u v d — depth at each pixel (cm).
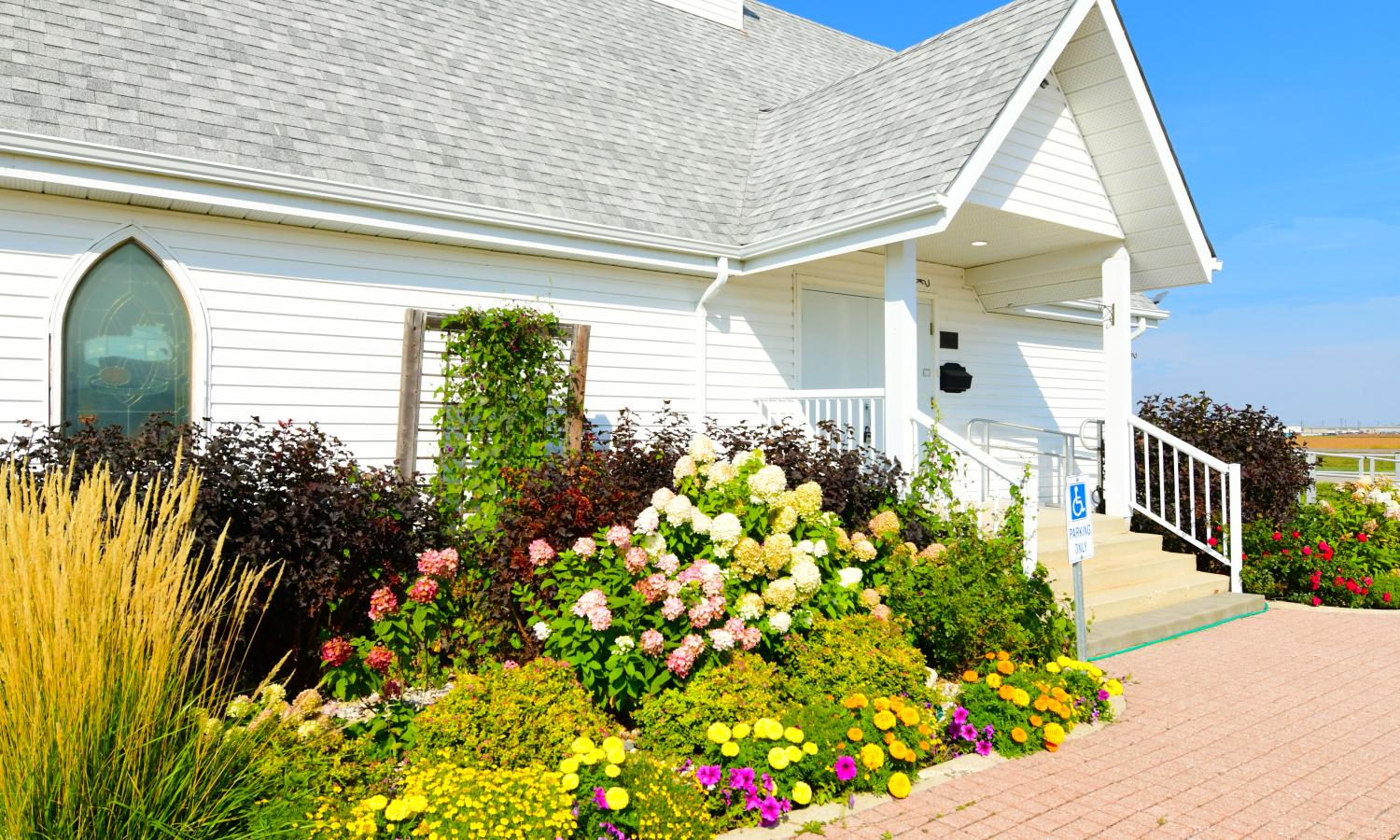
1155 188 894
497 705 400
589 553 503
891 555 633
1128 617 788
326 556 505
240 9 791
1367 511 1053
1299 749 498
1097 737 517
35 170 559
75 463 468
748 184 981
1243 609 862
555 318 731
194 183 612
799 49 1477
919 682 496
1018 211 834
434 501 653
